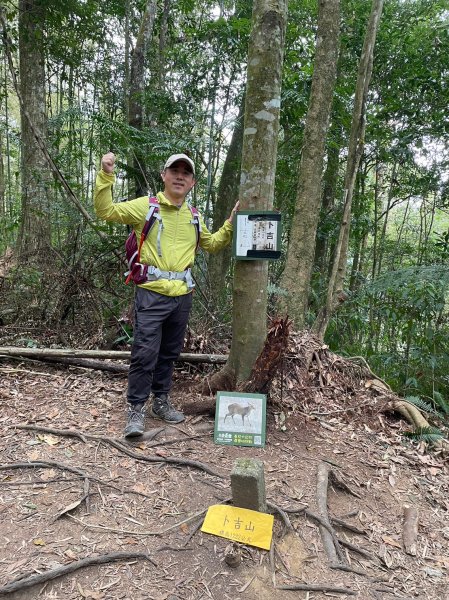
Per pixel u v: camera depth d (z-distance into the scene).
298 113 6.16
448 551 2.33
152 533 2.08
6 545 1.93
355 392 3.91
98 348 4.38
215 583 1.87
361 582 2.02
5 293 5.14
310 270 4.98
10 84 10.45
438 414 4.00
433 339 5.09
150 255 2.78
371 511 2.53
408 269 4.95
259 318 3.22
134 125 6.46
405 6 7.09
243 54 6.30
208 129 6.38
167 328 2.98
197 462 2.62
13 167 12.49
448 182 7.02
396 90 6.79
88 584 1.80
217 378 3.43
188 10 8.32
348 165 4.66
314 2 6.96
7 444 2.68
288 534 2.19
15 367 3.85
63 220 5.55
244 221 3.02
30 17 6.97
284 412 3.36
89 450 2.68
